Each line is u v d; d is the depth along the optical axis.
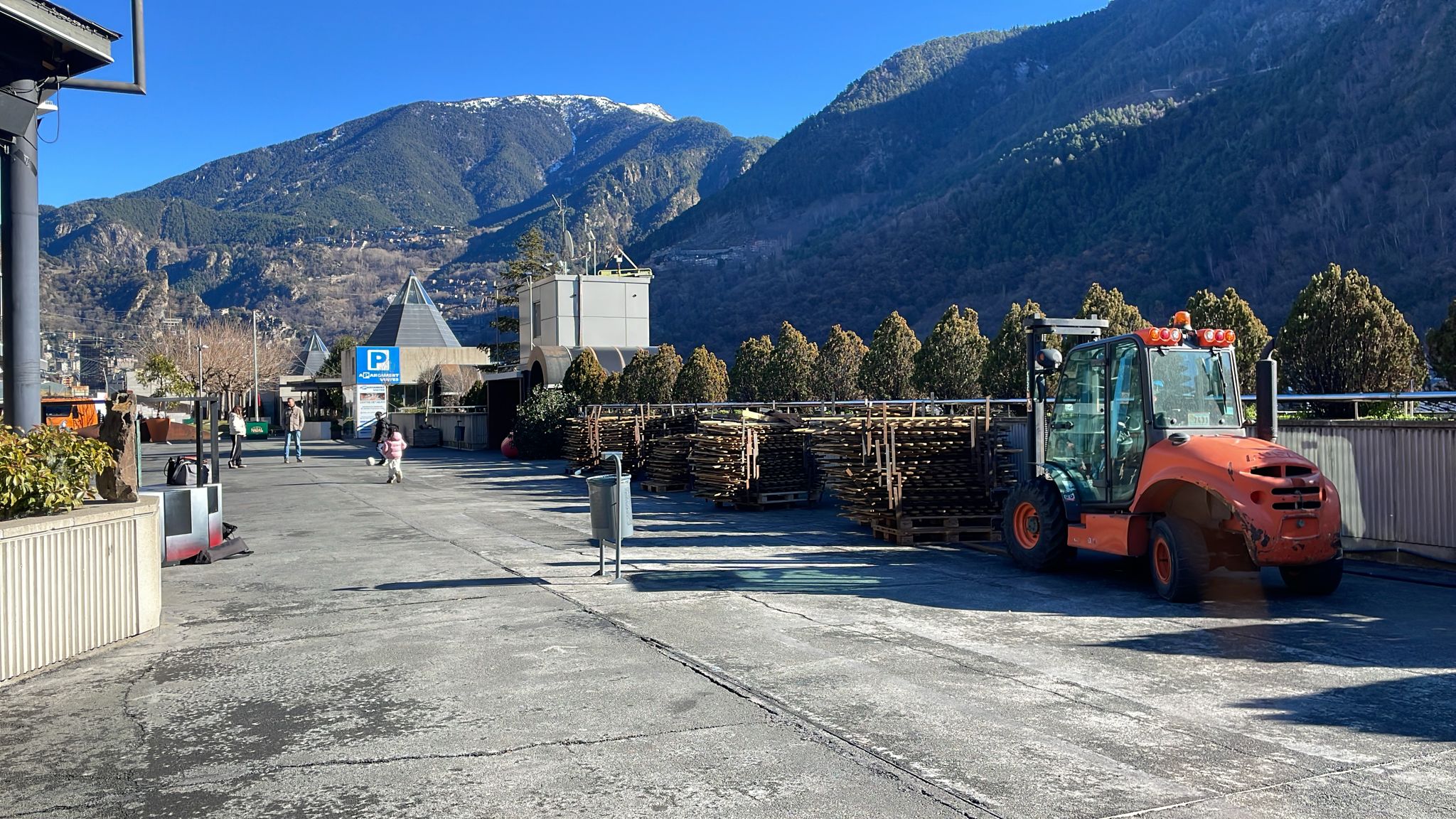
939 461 13.51
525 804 4.65
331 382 86.12
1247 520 8.65
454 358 77.69
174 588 10.60
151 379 92.88
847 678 6.65
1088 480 10.63
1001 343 20.31
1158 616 8.59
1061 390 11.27
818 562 11.63
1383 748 5.25
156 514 8.70
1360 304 15.45
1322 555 8.74
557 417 34.31
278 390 91.19
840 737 5.50
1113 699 6.15
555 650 7.55
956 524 13.18
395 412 59.38
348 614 9.11
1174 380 9.74
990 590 9.84
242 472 29.81
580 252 50.75
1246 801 4.57
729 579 10.52
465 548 13.17
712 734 5.57
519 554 12.55
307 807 4.68
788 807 4.56
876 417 14.08
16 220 11.65
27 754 5.50
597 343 45.09
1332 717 5.76
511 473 28.11
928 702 6.12
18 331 11.73
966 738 5.45
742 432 17.42
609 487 10.55
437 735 5.66
